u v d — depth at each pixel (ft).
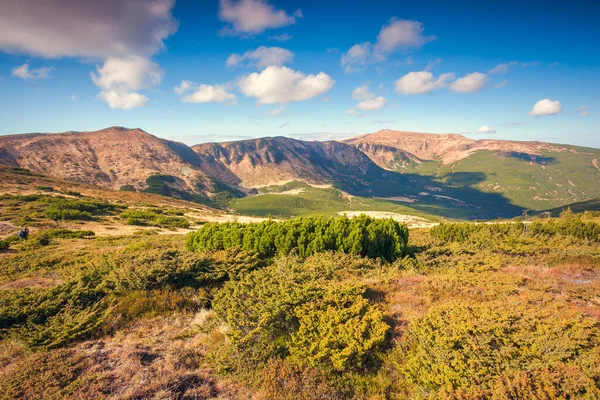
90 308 31.68
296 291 29.76
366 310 27.53
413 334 23.49
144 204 259.60
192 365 22.95
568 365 17.80
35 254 74.90
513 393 15.85
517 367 18.12
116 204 220.43
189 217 214.90
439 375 17.88
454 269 45.70
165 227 159.02
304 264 47.16
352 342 21.56
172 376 20.77
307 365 21.66
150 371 21.42
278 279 36.96
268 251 58.34
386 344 23.72
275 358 22.59
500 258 54.08
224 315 28.66
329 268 45.27
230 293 32.83
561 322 22.06
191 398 19.20
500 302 27.89
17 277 51.83
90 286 37.04
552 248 60.44
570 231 77.46
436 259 55.83
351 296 29.81
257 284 34.81
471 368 17.98
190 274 40.50
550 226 81.20
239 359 22.04
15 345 25.63
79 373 20.98
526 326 21.86
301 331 24.06
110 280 36.99
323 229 60.59
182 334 28.35
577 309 26.66
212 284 40.83
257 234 59.21
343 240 57.93
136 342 26.30
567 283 36.96
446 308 25.86
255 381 20.44
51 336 26.27
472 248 66.13
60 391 18.75
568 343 19.21
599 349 18.94
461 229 86.74
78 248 88.12
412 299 32.32
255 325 24.47
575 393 16.05
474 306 25.90
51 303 31.73
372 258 56.70
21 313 29.37
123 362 22.58
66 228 130.31
